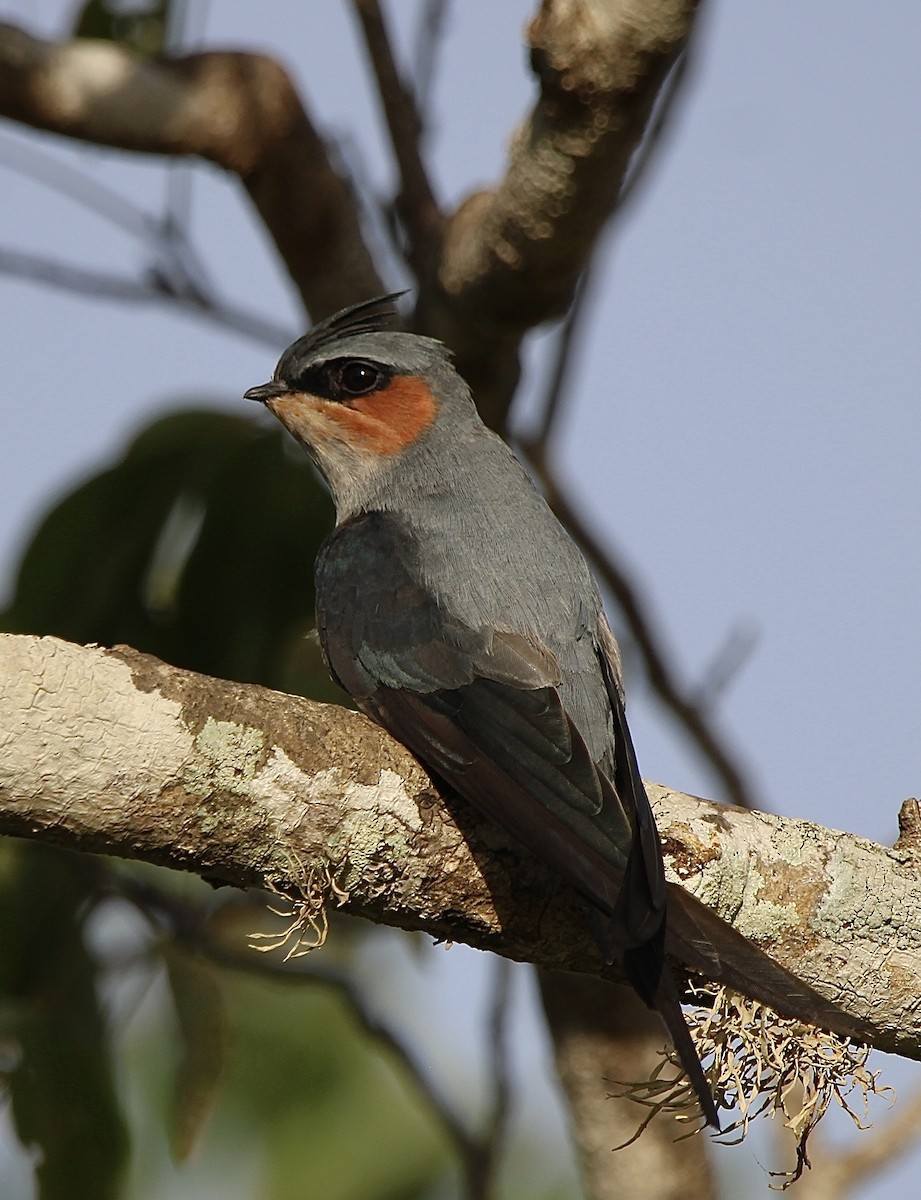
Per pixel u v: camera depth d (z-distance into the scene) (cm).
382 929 1218
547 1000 1200
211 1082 1087
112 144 1166
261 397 1164
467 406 1142
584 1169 1212
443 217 1167
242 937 1173
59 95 1143
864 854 866
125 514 1161
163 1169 1225
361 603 995
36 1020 1016
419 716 931
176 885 1155
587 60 948
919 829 889
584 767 855
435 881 808
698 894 838
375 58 1166
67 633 1157
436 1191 1243
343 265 1237
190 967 1103
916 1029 858
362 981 1324
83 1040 1023
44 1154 1000
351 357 1139
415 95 1188
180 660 1166
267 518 1167
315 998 1259
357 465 1130
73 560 1155
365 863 791
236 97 1157
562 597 974
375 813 789
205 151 1170
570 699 934
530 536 1008
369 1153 1245
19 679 729
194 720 754
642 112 975
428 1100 1156
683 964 816
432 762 812
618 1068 1193
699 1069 715
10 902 1077
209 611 1166
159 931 1109
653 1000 736
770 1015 823
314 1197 1229
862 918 852
